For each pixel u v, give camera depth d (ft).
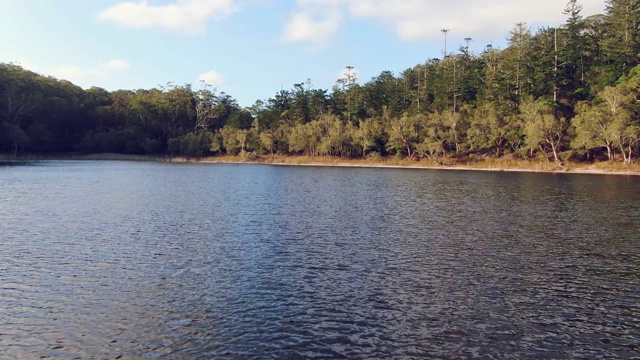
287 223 110.52
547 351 44.24
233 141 511.81
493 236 96.07
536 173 294.46
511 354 43.55
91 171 304.30
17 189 180.45
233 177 270.87
